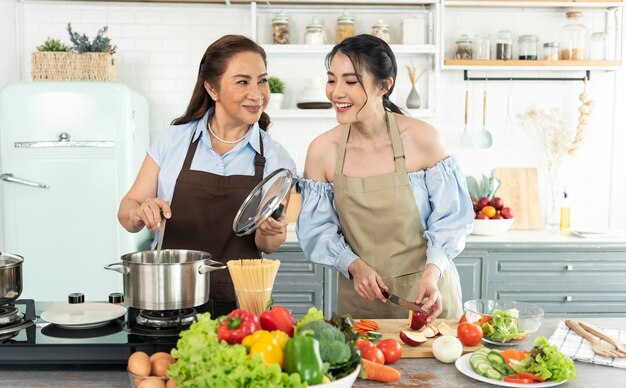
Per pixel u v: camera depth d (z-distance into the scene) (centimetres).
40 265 377
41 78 387
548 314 392
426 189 230
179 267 165
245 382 119
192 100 235
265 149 235
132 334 166
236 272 163
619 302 392
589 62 423
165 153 236
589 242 389
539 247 388
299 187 246
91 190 373
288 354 126
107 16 434
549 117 448
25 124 369
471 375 158
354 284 223
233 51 217
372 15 438
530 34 434
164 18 437
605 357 171
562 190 452
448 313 237
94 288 378
